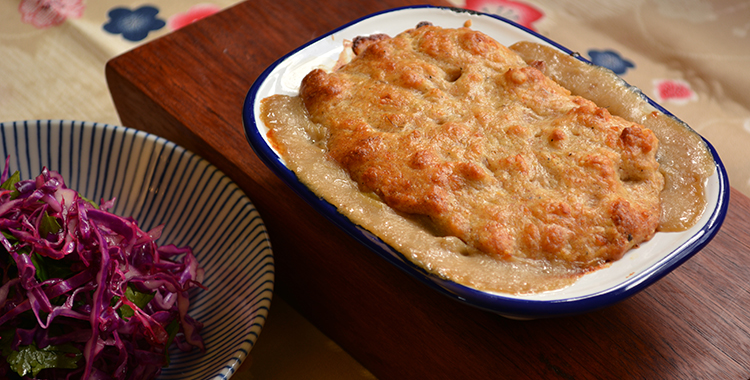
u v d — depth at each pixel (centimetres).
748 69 71
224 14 64
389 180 49
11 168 57
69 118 66
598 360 49
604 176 48
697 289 51
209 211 56
